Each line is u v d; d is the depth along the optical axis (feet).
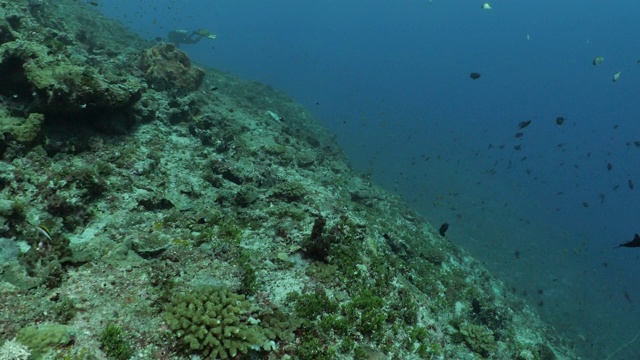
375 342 4.98
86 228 5.37
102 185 5.92
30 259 4.49
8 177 5.32
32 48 6.48
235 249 5.65
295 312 4.89
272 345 4.32
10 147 5.75
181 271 5.02
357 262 6.11
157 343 4.08
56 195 5.33
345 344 4.67
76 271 4.61
